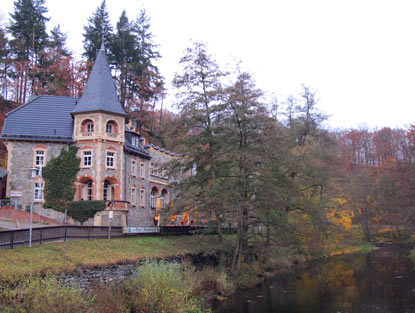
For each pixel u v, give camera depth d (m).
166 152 51.81
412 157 56.72
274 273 34.09
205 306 21.83
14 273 17.52
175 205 28.22
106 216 36.44
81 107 38.66
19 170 37.50
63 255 22.31
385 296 25.70
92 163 37.53
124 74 60.78
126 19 62.59
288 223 30.92
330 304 23.70
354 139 87.19
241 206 27.19
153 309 17.59
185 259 28.09
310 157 36.97
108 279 22.17
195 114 27.98
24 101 56.72
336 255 48.06
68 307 14.28
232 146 28.36
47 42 59.94
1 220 33.31
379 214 65.62
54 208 36.94
